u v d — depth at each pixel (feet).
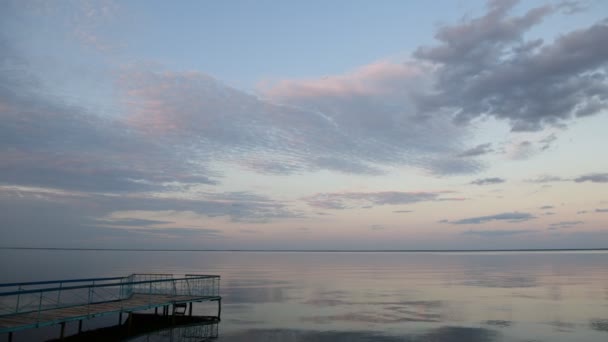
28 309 122.62
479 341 94.38
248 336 98.89
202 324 111.86
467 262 508.94
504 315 125.70
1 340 92.07
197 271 323.37
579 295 170.09
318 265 452.76
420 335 100.42
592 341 94.27
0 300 145.79
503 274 290.76
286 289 198.90
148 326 108.06
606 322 114.32
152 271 311.47
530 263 462.60
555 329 106.11
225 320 118.11
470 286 209.36
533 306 142.51
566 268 357.00
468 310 135.13
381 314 128.36
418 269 364.17
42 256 592.19
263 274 303.07
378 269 368.89
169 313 127.44
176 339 95.20
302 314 128.57
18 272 272.72
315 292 186.80
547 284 215.72
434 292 184.96
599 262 476.54
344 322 115.65
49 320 75.20
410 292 185.68
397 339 96.53
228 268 376.89
